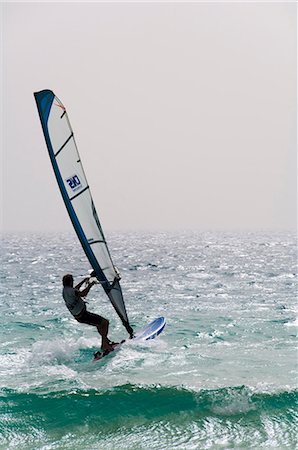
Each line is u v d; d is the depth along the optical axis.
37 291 73.19
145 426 21.75
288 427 21.50
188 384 26.16
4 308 56.16
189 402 23.69
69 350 34.25
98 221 36.03
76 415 22.67
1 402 23.97
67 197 34.91
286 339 37.72
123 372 28.62
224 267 119.31
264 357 32.16
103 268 35.41
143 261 143.62
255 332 40.53
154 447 20.02
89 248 35.03
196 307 55.00
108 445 20.19
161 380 27.00
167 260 147.88
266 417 22.38
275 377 27.53
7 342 37.66
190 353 33.09
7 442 20.47
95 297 64.81
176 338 37.94
